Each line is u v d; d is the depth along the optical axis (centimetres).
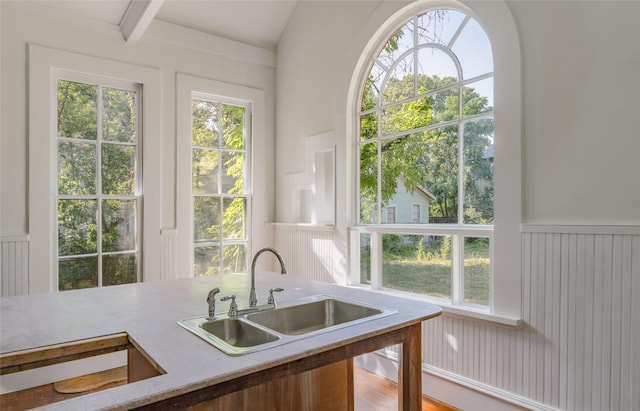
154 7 288
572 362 205
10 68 294
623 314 188
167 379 105
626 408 187
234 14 387
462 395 252
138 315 166
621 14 193
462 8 265
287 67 414
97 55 329
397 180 308
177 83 368
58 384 298
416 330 169
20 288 296
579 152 206
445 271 272
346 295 206
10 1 292
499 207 236
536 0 222
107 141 339
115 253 340
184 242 371
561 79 212
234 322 164
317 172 374
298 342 134
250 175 420
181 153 370
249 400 170
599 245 197
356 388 289
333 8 358
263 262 423
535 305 220
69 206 321
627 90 191
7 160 294
